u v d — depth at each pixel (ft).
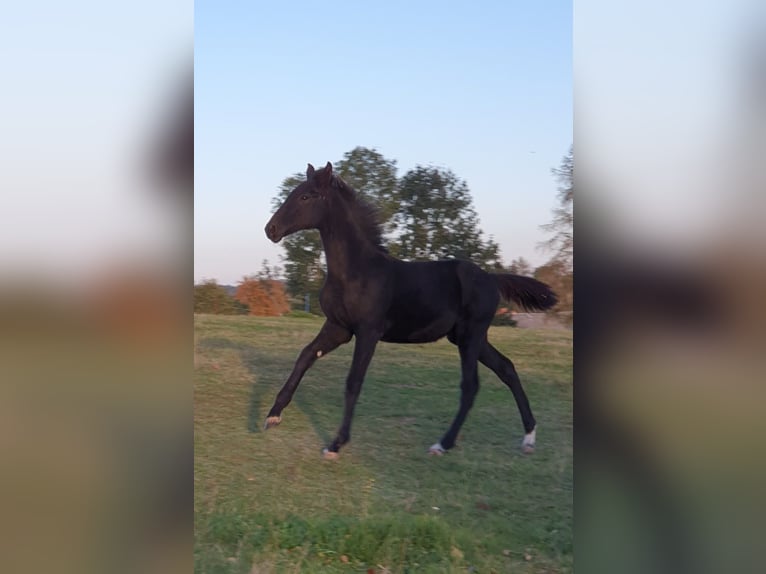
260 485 12.67
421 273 16.02
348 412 14.97
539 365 22.53
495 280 16.72
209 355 21.63
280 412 15.66
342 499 12.14
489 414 17.80
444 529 10.72
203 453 14.25
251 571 9.41
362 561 10.06
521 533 11.04
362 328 15.53
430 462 14.40
